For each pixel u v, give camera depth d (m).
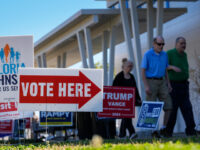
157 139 9.15
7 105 10.35
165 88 10.87
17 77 9.80
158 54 10.81
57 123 12.16
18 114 10.45
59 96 9.11
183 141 7.27
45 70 9.09
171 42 24.64
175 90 10.88
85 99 9.14
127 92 10.76
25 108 9.05
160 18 21.92
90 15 24.20
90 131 11.68
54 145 8.44
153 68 10.76
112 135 11.74
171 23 24.52
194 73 19.17
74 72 9.14
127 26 22.73
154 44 10.76
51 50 33.81
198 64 20.39
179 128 21.78
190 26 22.19
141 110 10.34
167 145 5.25
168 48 25.06
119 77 11.80
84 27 25.19
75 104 9.12
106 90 10.66
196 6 21.98
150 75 10.79
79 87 9.14
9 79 9.80
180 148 4.62
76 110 9.12
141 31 29.05
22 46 9.86
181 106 10.97
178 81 10.91
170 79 10.95
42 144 9.68
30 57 9.86
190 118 10.99
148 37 22.91
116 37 30.75
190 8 22.64
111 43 25.95
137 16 22.36
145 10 24.50
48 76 9.10
